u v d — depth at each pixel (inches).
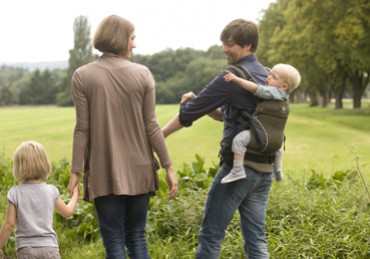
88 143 192.2
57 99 6161.4
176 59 6628.9
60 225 293.1
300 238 250.4
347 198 304.3
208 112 196.5
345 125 1695.4
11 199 189.2
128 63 195.0
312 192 316.8
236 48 198.4
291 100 5826.8
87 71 190.7
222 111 200.5
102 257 257.4
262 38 2871.6
